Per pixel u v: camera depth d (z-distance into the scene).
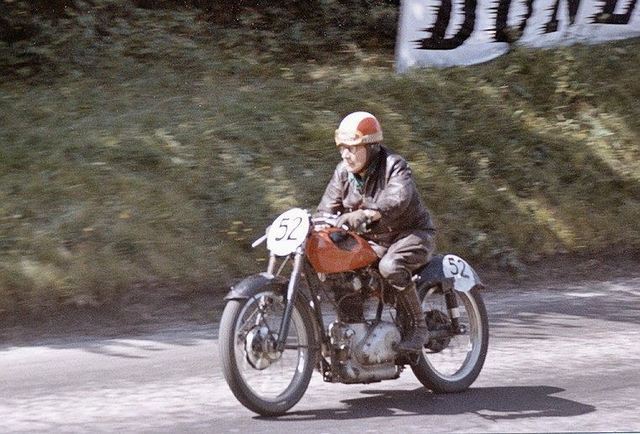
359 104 25.88
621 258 24.27
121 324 17.61
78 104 24.30
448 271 14.11
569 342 17.33
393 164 13.25
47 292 17.56
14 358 15.49
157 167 21.80
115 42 27.58
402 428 12.30
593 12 30.62
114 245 18.98
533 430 12.33
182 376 14.59
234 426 12.23
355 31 31.52
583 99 28.73
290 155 23.47
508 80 28.48
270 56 29.08
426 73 27.92
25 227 18.81
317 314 12.95
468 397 13.88
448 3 28.52
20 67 26.47
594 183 26.14
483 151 25.72
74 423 12.23
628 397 13.92
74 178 20.56
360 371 13.07
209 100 25.03
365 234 13.51
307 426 12.29
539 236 23.80
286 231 12.67
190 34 29.27
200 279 19.23
